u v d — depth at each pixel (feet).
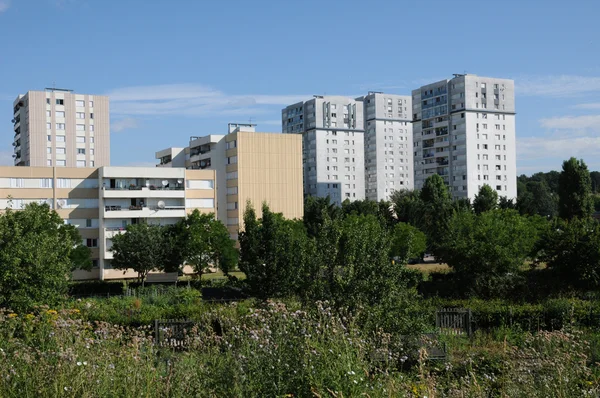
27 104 294.66
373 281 47.93
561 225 109.19
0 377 24.52
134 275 196.85
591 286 96.84
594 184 518.78
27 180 193.67
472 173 347.56
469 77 350.02
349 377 23.93
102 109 304.09
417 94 380.17
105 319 68.90
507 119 358.43
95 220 200.95
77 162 297.33
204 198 218.38
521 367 31.07
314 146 404.57
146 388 24.85
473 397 30.07
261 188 233.76
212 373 25.53
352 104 412.98
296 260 87.25
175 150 279.90
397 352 38.86
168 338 45.09
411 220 222.89
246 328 32.71
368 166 424.87
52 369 24.77
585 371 31.48
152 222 202.90
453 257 105.40
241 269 92.38
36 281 68.64
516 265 102.78
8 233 69.21
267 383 24.44
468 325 64.64
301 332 29.12
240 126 258.98
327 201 260.21
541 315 67.41
